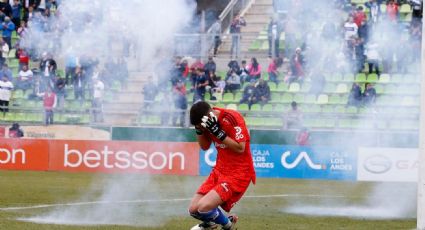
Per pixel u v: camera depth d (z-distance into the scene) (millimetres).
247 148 11539
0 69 34188
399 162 26078
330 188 23125
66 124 30500
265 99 31406
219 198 11305
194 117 11445
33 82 33031
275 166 26844
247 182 11539
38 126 30250
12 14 34531
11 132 30250
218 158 11727
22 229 13086
